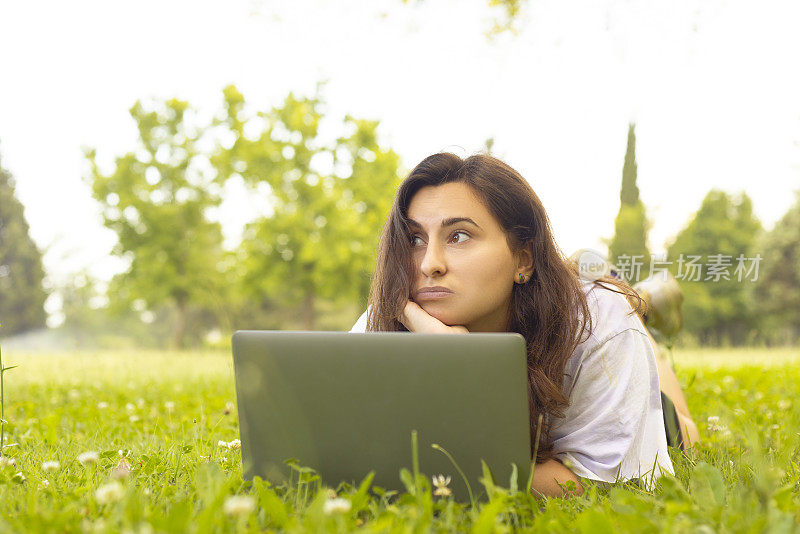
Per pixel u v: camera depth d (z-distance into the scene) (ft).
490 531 4.00
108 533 3.91
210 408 12.41
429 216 6.24
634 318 6.73
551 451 6.16
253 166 83.30
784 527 3.84
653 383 6.61
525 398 4.72
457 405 4.77
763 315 108.88
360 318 7.95
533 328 6.58
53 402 13.99
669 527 4.04
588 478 5.78
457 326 6.31
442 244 6.23
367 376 4.87
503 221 6.29
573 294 6.54
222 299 93.40
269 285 83.76
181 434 8.97
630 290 7.39
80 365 22.02
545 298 6.50
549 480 5.72
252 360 5.08
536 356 6.39
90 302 158.20
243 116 85.35
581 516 4.25
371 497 4.90
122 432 9.84
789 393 13.08
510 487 4.81
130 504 4.36
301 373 4.99
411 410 4.83
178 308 92.84
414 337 4.79
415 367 4.79
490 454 4.80
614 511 4.61
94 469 6.24
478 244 6.19
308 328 84.84
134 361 24.26
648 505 4.68
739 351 33.17
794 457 6.38
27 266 154.71
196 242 92.58
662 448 6.35
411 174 6.42
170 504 4.87
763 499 4.56
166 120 92.48
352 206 83.20
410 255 6.45
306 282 83.97
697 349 32.73
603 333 6.34
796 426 7.36
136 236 89.97
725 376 17.29
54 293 156.76
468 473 4.85
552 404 6.18
